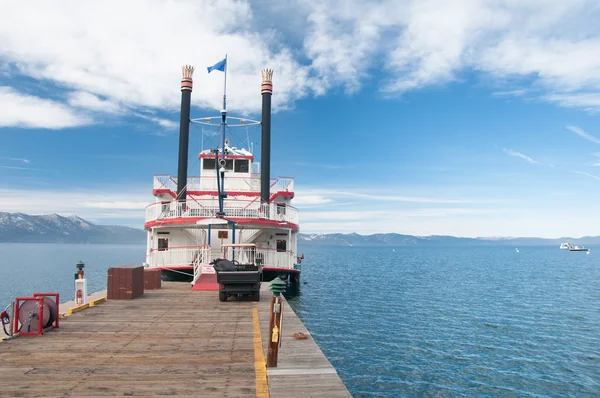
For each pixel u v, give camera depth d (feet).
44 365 30.81
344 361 62.23
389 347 70.33
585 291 158.61
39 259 475.31
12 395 24.49
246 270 67.56
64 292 158.10
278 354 33.63
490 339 77.51
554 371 59.21
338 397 24.54
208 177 126.62
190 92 131.23
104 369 29.89
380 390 51.21
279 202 131.03
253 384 26.76
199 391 25.40
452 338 77.77
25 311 42.22
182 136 128.26
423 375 56.70
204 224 99.45
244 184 127.54
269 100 131.03
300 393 25.13
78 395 24.57
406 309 110.32
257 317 51.60
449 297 136.87
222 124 112.68
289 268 109.29
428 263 398.62
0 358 32.78
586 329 87.56
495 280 205.16
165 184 124.16
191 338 40.19
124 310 57.31
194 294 75.41
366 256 647.56
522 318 100.22
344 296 133.69
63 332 42.86
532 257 612.29
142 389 25.68
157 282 83.76
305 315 98.37
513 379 55.77
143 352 34.81
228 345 37.37
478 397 49.60
